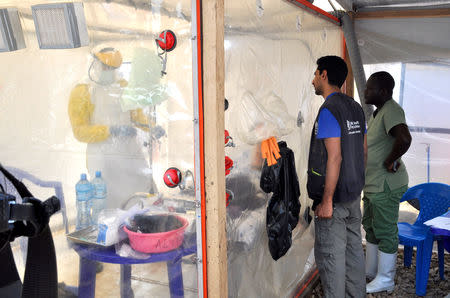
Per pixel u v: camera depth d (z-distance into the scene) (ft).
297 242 9.03
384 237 9.85
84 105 5.52
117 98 5.50
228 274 6.28
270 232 7.24
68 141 5.56
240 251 6.63
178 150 5.40
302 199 9.11
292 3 8.09
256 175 7.12
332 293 7.55
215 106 4.93
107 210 5.69
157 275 5.58
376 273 10.82
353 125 7.23
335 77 7.53
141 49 5.34
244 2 6.40
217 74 4.92
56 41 5.15
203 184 5.10
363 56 12.33
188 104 5.24
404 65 12.59
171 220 5.51
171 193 5.52
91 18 5.32
